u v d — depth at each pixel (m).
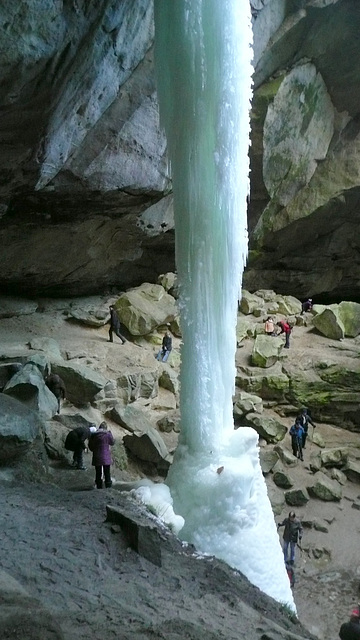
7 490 11.88
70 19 12.05
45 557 8.55
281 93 26.03
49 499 11.61
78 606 7.22
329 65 27.38
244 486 12.88
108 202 20.97
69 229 22.41
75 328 25.77
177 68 12.70
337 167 30.41
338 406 25.23
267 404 25.17
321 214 30.89
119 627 6.41
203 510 12.70
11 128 13.55
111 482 13.89
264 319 30.56
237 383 25.56
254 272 33.41
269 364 26.17
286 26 24.16
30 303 25.91
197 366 13.45
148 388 22.73
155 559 9.41
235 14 12.45
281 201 30.06
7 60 11.66
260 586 12.67
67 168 18.27
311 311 31.77
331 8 24.58
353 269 34.78
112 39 13.60
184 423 13.73
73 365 20.00
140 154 19.78
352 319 29.80
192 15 12.29
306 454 23.02
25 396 15.80
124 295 27.06
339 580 17.75
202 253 13.31
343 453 22.80
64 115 14.72
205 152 13.04
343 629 9.85
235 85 12.73
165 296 28.42
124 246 26.09
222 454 13.42
